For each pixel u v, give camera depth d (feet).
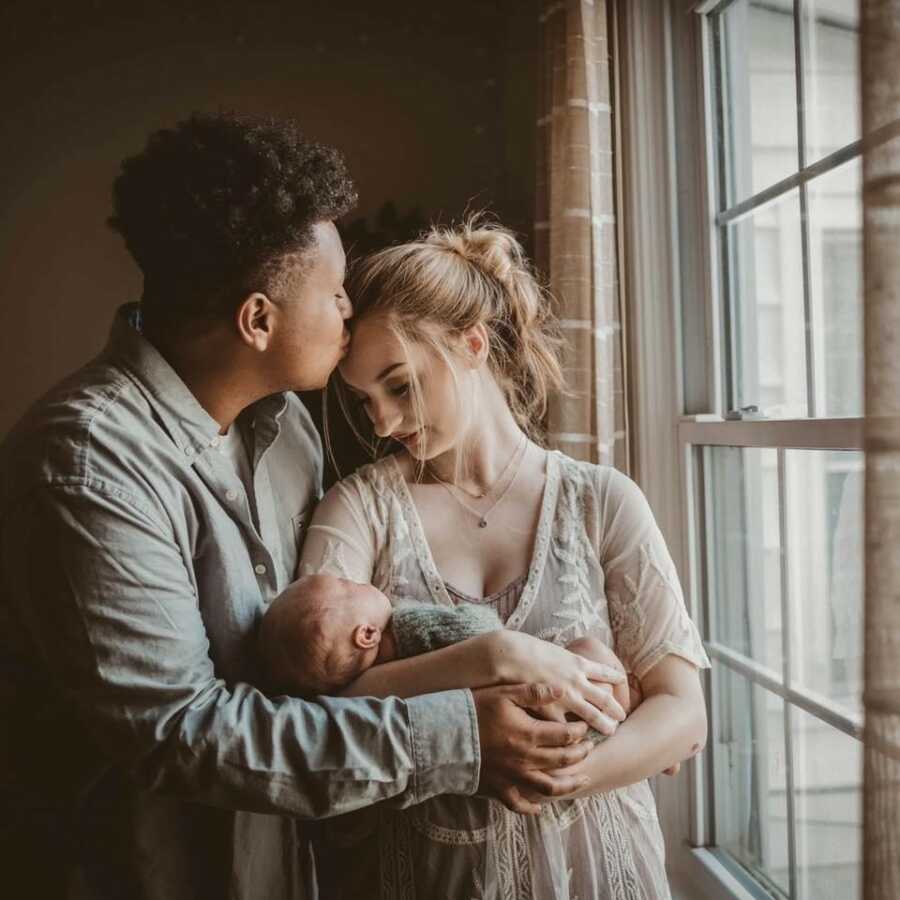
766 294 4.85
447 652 3.27
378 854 3.62
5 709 3.43
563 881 3.44
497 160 9.93
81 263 9.76
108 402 3.31
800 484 4.54
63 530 3.05
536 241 6.06
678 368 5.60
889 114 1.93
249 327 3.41
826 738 4.44
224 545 3.53
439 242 4.06
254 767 2.99
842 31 4.08
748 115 4.98
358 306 3.84
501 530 3.85
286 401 3.93
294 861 3.75
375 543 3.89
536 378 4.37
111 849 3.54
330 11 9.88
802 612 4.59
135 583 3.05
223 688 3.20
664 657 3.65
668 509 5.62
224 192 3.27
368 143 9.85
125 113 9.77
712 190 5.28
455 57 9.95
